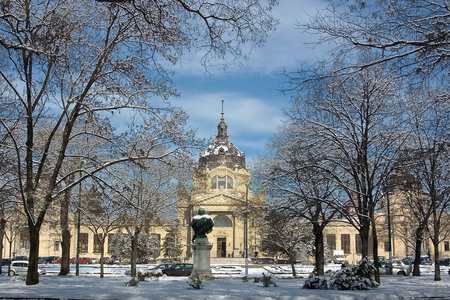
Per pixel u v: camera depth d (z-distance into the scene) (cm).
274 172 2858
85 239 8775
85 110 2170
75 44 1969
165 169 3559
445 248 8300
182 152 2361
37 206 2456
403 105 2327
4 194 2530
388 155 2506
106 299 1491
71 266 5838
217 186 9262
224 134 10356
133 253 3712
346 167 2644
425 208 3500
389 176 2511
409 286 2141
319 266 3144
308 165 2612
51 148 2828
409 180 2495
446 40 1193
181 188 3859
